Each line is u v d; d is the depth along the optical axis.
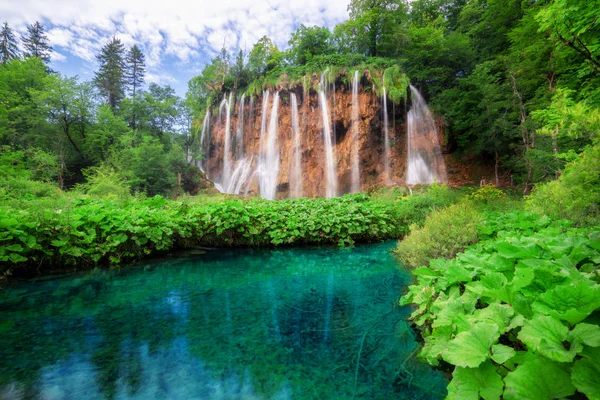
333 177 20.86
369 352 2.41
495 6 17.38
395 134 20.56
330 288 4.21
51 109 23.28
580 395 1.23
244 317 3.16
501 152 17.67
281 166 23.05
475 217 5.15
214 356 2.35
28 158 20.59
